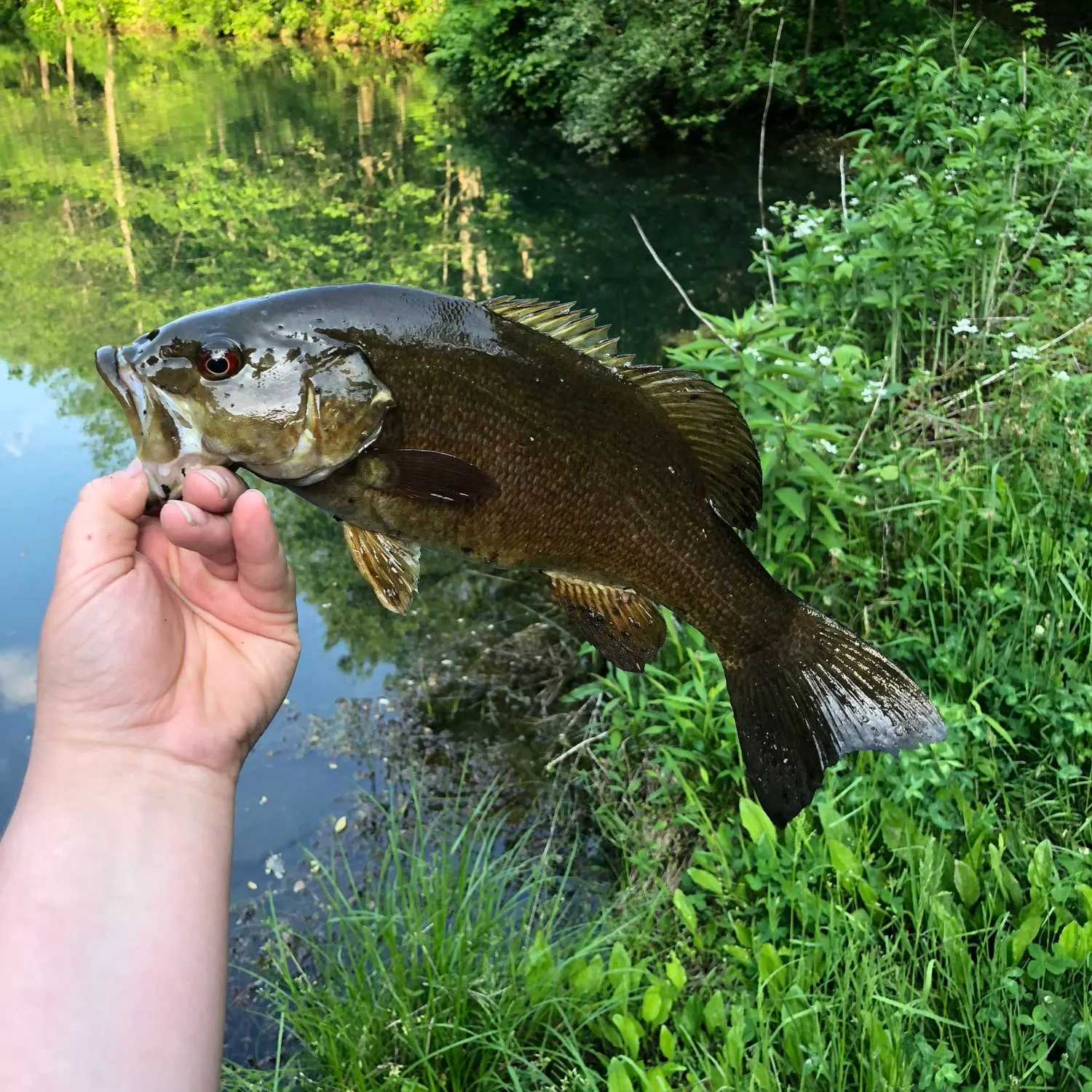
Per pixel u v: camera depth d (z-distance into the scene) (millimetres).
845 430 1064
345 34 5660
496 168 3242
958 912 675
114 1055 290
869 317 1377
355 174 3250
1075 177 1616
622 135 3152
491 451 438
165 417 397
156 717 355
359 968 711
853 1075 619
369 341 412
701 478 514
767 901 722
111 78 5258
